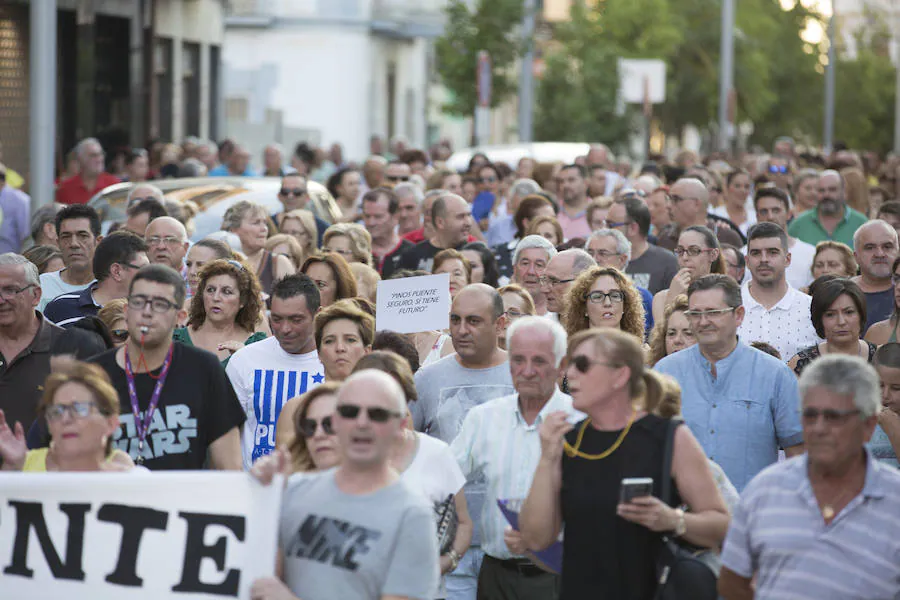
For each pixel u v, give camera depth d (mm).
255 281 18062
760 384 15602
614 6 81250
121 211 31250
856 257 23344
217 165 48375
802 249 25734
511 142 116000
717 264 21391
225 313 17781
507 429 14438
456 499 14031
